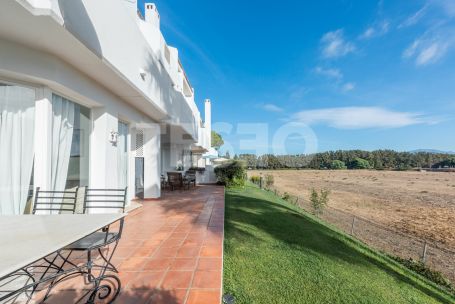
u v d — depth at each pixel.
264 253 3.92
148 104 6.77
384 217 11.12
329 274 3.41
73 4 2.97
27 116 3.55
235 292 2.71
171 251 3.72
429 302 3.29
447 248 6.79
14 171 3.42
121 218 2.62
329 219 9.91
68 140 4.47
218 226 5.14
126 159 7.39
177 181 11.52
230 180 14.16
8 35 3.01
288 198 13.62
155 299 2.44
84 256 3.52
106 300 2.43
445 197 18.31
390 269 4.34
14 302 2.44
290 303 2.61
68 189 4.45
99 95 5.02
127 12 4.80
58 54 3.58
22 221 2.36
